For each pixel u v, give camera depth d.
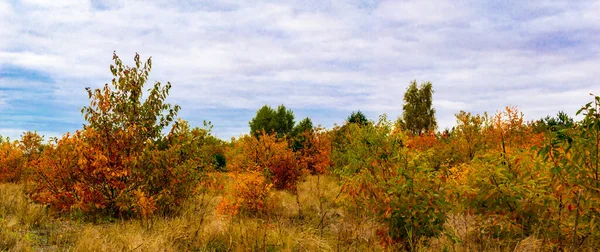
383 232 5.06
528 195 4.59
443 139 12.93
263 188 8.16
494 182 4.89
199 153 8.55
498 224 4.88
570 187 4.16
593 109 4.00
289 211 8.11
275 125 25.88
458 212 5.25
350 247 5.01
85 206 7.11
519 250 4.41
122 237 5.08
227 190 8.27
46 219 6.48
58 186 7.42
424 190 4.82
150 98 8.20
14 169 12.24
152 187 7.70
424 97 29.88
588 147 4.08
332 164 13.89
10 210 6.84
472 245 4.70
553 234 4.40
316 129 16.33
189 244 5.16
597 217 4.10
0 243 4.72
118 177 7.66
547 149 4.25
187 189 7.88
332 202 8.15
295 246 5.17
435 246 4.88
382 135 5.58
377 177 5.40
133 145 7.72
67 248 4.91
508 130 11.80
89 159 7.49
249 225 6.02
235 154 13.26
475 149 10.78
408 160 5.18
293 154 12.18
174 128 8.32
